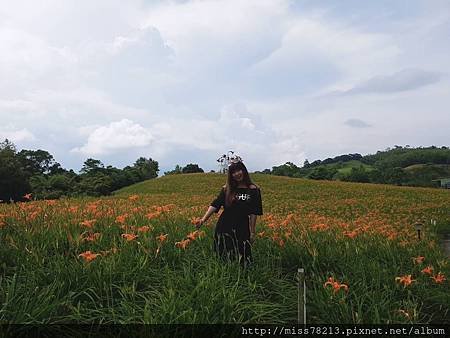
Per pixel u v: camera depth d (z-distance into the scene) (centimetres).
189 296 382
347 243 680
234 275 484
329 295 425
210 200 2383
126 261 479
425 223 1694
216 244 559
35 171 9612
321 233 775
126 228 610
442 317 460
